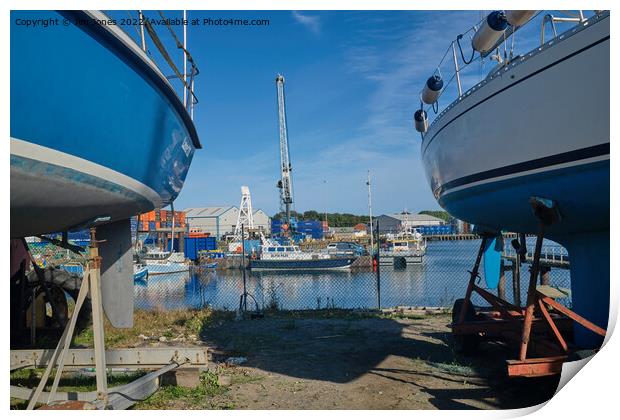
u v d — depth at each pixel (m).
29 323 7.01
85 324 7.48
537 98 3.94
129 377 4.88
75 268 12.90
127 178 4.46
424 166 7.05
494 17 5.09
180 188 6.93
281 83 50.56
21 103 2.95
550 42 3.76
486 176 4.71
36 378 4.89
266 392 4.65
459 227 75.38
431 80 6.66
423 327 7.88
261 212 79.69
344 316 8.99
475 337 5.83
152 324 8.19
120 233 6.47
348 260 33.19
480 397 4.48
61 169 3.44
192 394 4.52
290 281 26.56
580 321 4.33
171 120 5.38
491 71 5.28
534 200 4.16
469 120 4.84
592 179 3.73
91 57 3.53
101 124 3.76
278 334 7.45
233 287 23.94
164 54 5.52
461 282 21.30
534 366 4.08
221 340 7.07
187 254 40.44
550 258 14.20
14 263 6.83
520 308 5.77
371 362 5.73
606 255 4.68
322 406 4.28
